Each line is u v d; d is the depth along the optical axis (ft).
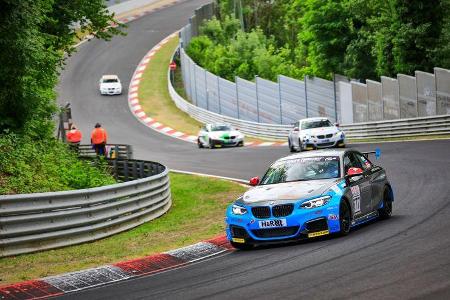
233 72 510.17
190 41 568.00
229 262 94.38
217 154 290.76
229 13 636.07
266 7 626.64
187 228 130.93
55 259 109.09
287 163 113.09
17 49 167.02
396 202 136.67
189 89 510.99
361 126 295.07
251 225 101.50
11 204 113.70
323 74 378.94
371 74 355.15
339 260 86.38
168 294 78.38
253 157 263.90
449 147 219.61
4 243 112.27
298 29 605.73
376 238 98.43
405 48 315.78
